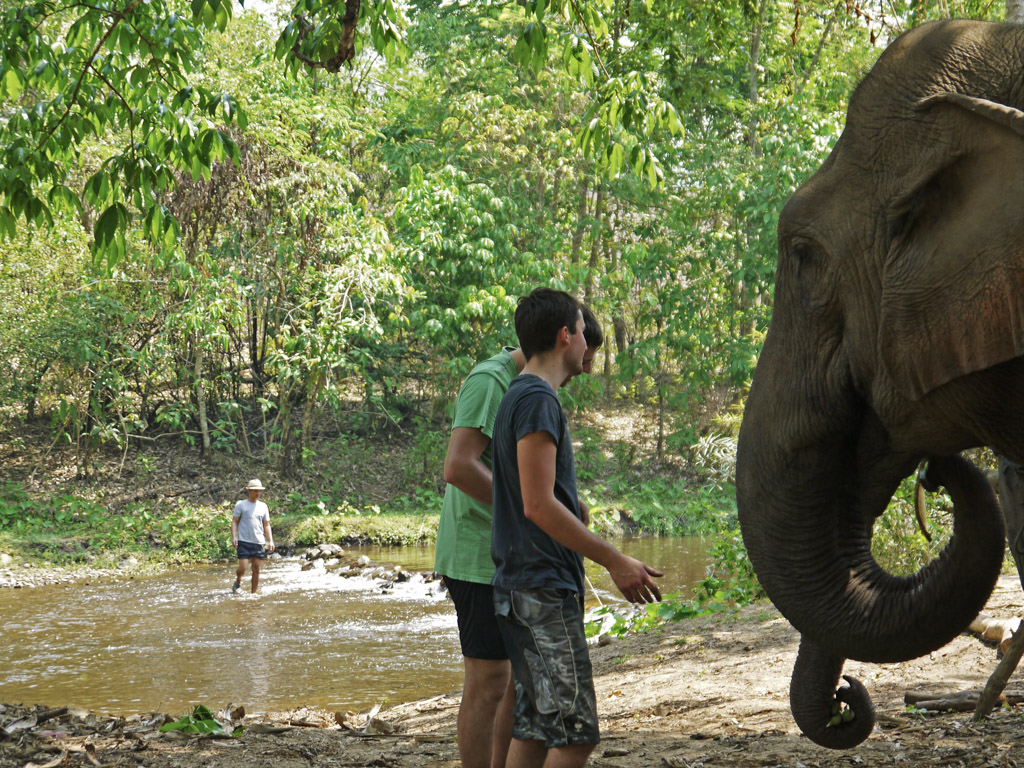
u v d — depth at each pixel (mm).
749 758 4125
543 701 2803
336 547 18969
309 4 5996
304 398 25312
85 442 22938
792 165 20625
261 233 20094
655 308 24422
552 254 23172
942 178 2082
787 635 7492
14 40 5918
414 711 7062
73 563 17438
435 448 23922
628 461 25500
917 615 2408
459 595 3494
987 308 1923
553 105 22938
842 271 2369
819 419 2504
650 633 8734
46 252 19469
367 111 23766
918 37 2279
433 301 22109
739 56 21312
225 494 22078
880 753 3947
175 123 5988
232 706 8047
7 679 9398
